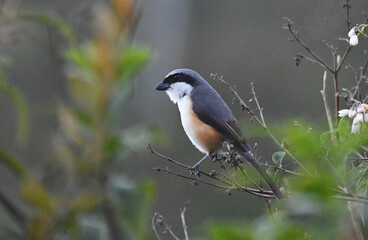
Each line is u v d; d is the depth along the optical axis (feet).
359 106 19.89
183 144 71.77
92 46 13.29
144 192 12.97
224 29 75.10
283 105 63.93
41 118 62.13
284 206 10.85
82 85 13.19
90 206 12.77
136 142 13.08
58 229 13.10
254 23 70.64
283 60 65.98
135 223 12.75
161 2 82.23
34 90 69.46
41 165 13.66
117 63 13.17
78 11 22.48
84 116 13.14
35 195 12.88
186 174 64.34
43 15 15.01
